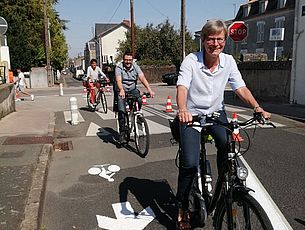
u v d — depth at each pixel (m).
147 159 6.26
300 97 14.20
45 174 5.13
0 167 5.38
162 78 38.69
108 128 9.32
